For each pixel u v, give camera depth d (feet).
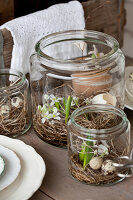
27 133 3.21
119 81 3.07
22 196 2.54
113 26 4.71
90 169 2.68
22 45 3.72
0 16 4.86
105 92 2.99
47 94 3.01
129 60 4.05
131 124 3.24
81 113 2.74
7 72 3.29
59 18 4.00
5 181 2.57
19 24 3.70
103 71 2.92
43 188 2.71
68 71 2.89
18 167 2.67
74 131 2.65
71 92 2.98
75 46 3.35
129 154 2.80
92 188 2.70
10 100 3.13
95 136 2.60
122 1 4.66
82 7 4.16
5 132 3.16
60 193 2.67
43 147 3.06
